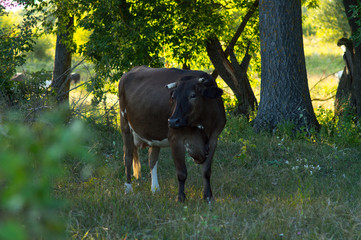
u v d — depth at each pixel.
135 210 10.54
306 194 12.02
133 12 25.66
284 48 21.31
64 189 13.26
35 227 3.02
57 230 2.95
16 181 2.29
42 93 20.52
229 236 8.84
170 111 12.45
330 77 51.47
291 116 21.33
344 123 20.55
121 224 9.84
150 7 26.55
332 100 34.62
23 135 2.79
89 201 11.35
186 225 9.44
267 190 13.70
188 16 26.47
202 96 11.83
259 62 33.31
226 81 28.11
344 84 27.47
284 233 9.08
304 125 21.11
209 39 27.80
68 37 27.27
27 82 20.86
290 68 21.36
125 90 14.95
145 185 14.98
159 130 13.41
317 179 14.88
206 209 10.99
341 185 13.83
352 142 19.22
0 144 2.74
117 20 24.42
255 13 29.31
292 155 17.83
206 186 12.70
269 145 18.88
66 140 2.59
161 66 26.23
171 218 10.02
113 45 23.86
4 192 2.35
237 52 31.94
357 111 24.97
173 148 12.62
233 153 18.66
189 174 15.76
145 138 14.07
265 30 21.69
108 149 19.05
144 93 13.77
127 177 14.61
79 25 24.59
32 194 2.42
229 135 21.36
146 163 18.16
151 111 13.37
